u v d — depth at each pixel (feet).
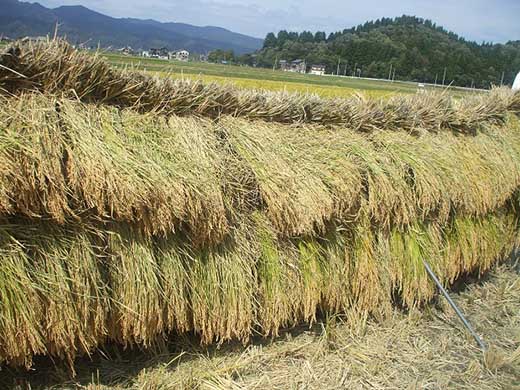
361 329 15.07
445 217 16.88
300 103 14.52
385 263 15.47
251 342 13.78
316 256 13.89
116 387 11.42
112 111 11.19
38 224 9.89
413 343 15.16
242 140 12.92
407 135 16.98
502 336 16.35
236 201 12.44
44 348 10.10
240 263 12.40
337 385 12.64
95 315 10.58
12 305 9.42
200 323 12.14
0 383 10.80
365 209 14.74
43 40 10.50
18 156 9.16
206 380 12.03
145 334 11.37
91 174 9.82
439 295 17.94
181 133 11.72
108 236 10.64
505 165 19.71
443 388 13.14
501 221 20.49
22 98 9.99
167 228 11.13
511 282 21.15
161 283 11.40
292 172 12.99
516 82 27.89
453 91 22.90
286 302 13.34
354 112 15.79
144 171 10.43
